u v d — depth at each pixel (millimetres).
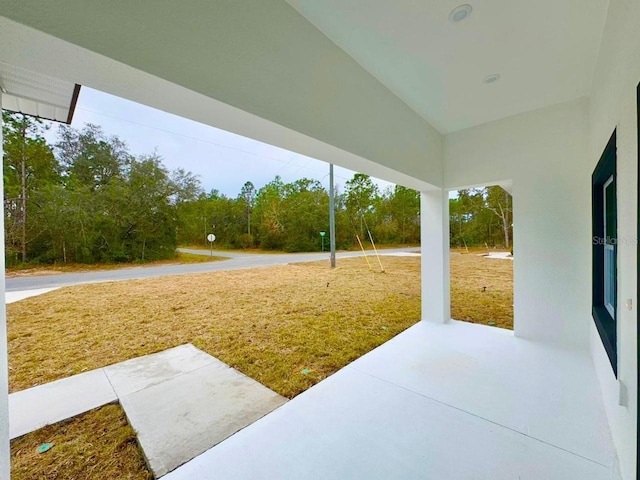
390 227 24031
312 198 23438
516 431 1708
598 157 2213
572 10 1688
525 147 3082
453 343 3088
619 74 1481
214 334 3984
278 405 2189
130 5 1021
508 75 2373
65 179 13492
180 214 17297
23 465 1661
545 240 2998
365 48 2008
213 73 1262
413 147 2980
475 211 21109
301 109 1694
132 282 8312
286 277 9062
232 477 1444
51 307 5496
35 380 2686
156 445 1757
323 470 1467
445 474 1412
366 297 6180
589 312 2762
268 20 1502
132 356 3273
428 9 1664
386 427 1785
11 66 1080
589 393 2076
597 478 1357
